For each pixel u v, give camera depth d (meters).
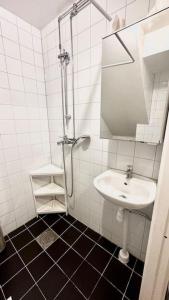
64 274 1.19
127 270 1.22
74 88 1.37
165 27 0.73
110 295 1.05
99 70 1.15
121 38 0.85
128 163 1.17
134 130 1.00
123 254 1.28
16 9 1.25
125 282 1.13
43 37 1.52
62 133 1.66
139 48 0.82
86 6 1.04
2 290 1.08
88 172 1.50
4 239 1.48
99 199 1.48
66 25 1.26
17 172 1.59
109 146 1.25
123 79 0.94
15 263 1.28
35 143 1.72
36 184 1.80
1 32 1.25
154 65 0.83
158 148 0.99
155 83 0.85
